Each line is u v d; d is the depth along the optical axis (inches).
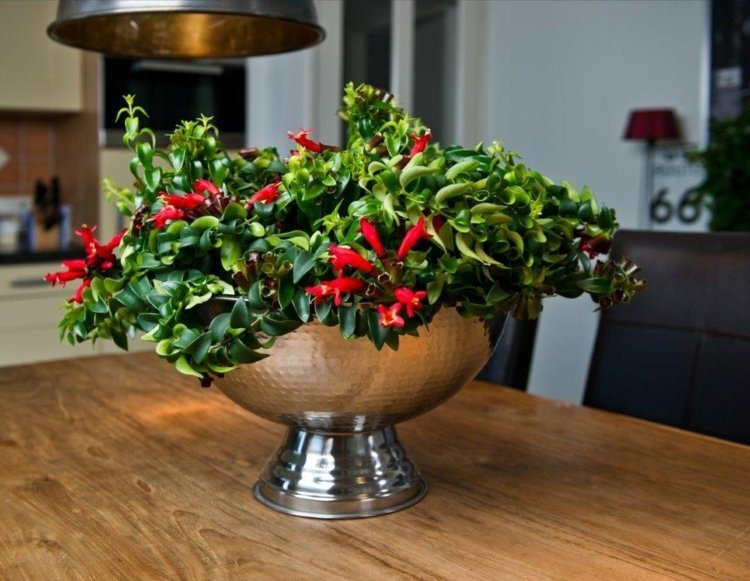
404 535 33.5
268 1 41.9
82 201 127.2
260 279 30.3
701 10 126.3
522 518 35.2
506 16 154.3
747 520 35.2
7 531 34.2
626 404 59.2
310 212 31.9
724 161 116.3
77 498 37.7
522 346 61.1
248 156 38.9
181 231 32.2
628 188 136.5
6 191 132.3
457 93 155.5
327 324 30.2
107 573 30.4
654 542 32.9
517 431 47.4
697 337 56.5
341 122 140.3
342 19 138.2
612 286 35.6
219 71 129.6
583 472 40.9
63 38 47.2
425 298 30.8
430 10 150.3
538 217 34.4
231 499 37.4
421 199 29.5
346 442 36.7
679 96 129.7
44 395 55.1
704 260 57.2
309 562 31.1
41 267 114.8
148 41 50.9
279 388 33.7
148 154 35.5
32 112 125.7
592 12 140.1
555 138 147.6
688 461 42.6
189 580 29.7
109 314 36.1
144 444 45.3
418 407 35.4
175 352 30.9
